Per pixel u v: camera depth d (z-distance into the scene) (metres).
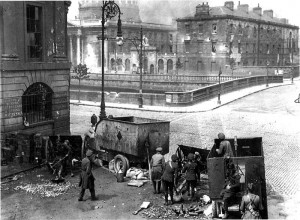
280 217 10.13
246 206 8.53
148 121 15.85
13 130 17.34
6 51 16.77
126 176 14.02
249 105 36.34
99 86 58.94
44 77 19.08
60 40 20.50
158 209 10.89
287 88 49.62
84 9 87.88
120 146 14.38
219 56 64.81
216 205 10.16
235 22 65.44
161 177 11.45
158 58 71.69
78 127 25.55
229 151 11.37
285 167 15.55
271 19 76.50
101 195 12.12
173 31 77.56
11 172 14.49
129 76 61.78
